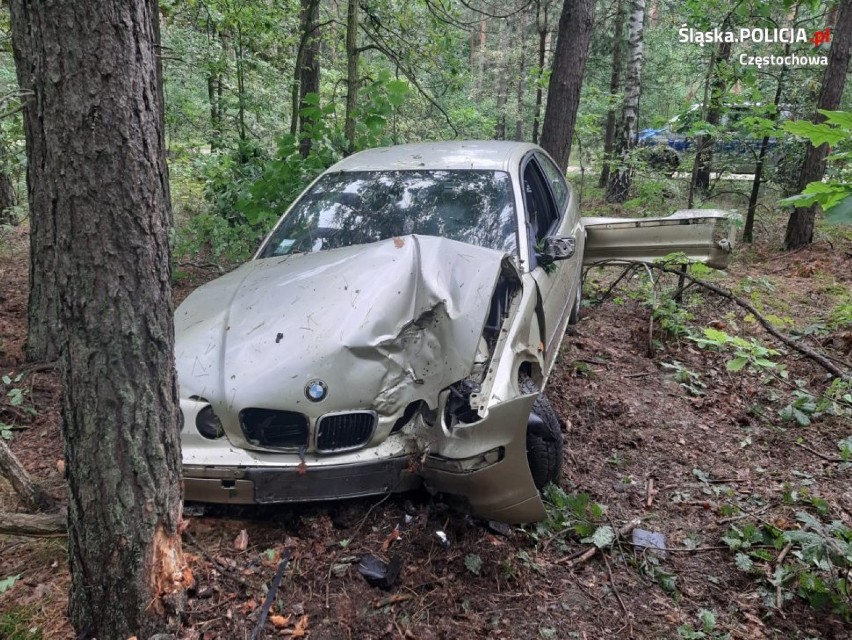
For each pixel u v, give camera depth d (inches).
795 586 111.8
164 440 85.7
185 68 379.2
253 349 111.7
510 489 107.7
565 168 310.0
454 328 113.3
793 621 104.9
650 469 149.8
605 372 201.6
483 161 173.5
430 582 107.4
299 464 106.1
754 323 241.9
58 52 71.3
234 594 103.5
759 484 144.1
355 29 324.8
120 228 76.7
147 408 82.8
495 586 108.3
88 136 73.2
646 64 715.4
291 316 116.1
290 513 120.9
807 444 161.2
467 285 119.8
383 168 177.9
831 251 354.6
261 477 106.0
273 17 366.6
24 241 347.3
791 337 222.4
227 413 106.7
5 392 175.8
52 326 191.8
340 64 495.2
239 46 387.9
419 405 113.0
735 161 390.0
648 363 209.9
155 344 82.3
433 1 371.9
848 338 216.2
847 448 153.1
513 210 157.9
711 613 104.9
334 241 157.0
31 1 70.9
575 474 145.6
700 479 145.6
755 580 113.8
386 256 125.6
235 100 409.1
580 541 121.8
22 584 108.5
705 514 133.2
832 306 265.6
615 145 541.6
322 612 101.2
